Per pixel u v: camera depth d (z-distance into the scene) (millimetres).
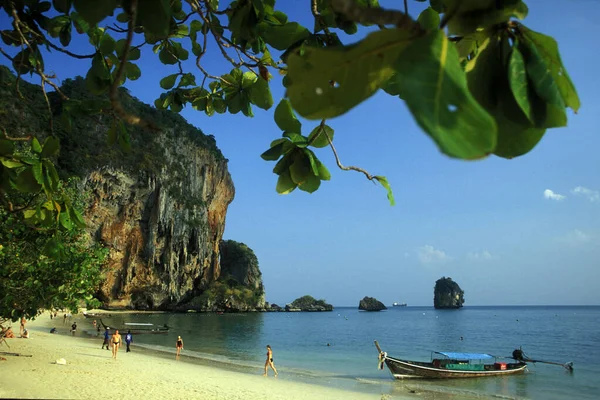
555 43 819
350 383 27422
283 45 1773
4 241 6883
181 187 127062
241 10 1847
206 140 144875
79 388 17141
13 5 2068
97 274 17141
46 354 26953
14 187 2041
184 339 58344
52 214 2533
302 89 726
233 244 163250
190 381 22562
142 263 115000
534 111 807
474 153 533
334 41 1783
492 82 876
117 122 2066
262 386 23406
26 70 2180
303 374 30719
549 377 32312
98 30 2131
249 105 2447
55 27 2127
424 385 27469
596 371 35875
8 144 1970
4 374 17984
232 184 154125
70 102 2102
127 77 2656
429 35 664
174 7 2518
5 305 13602
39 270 13617
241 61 2340
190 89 2898
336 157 1743
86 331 58156
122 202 109188
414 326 98750
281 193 1673
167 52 2801
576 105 811
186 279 126875
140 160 113125
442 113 573
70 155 93938
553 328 92125
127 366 25703
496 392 26000
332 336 70062
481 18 824
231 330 77688
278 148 1610
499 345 57906
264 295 159250
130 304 114562
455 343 60281
